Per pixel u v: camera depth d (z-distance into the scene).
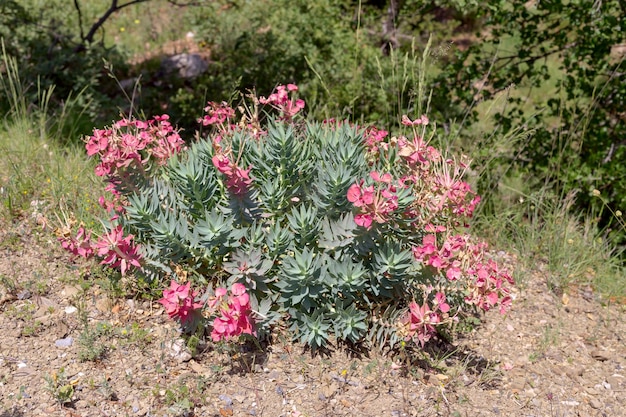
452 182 4.00
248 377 3.73
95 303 4.08
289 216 3.87
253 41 8.87
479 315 4.69
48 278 4.22
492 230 6.02
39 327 3.86
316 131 4.52
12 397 3.40
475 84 7.70
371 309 4.03
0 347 3.69
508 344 4.46
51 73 8.20
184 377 3.65
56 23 9.30
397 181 3.89
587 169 6.69
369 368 3.84
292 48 8.63
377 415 3.61
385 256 3.74
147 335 3.88
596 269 5.83
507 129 7.30
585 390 4.16
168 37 11.75
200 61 9.81
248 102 8.38
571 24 7.21
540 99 9.99
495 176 6.77
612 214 6.98
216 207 4.07
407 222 3.80
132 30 11.98
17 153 5.54
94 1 12.49
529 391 4.05
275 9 9.52
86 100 7.93
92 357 3.68
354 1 9.95
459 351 4.27
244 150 4.17
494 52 7.54
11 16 8.80
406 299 3.98
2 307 3.96
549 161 6.79
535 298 5.12
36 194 5.06
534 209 6.48
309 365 3.85
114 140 3.95
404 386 3.83
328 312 3.91
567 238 5.90
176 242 3.81
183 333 3.92
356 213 3.76
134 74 9.81
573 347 4.58
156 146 4.44
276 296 3.91
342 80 8.12
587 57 8.09
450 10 11.91
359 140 4.38
